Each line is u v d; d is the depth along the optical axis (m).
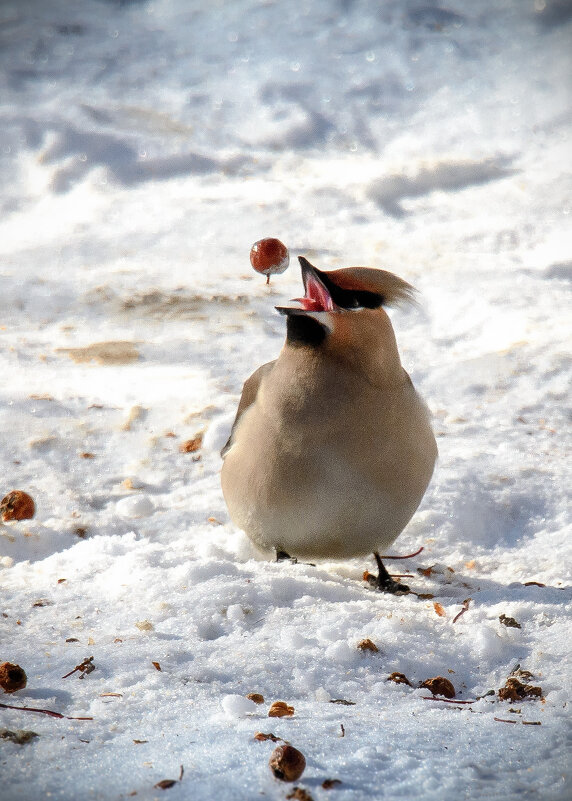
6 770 5.34
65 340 14.20
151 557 8.50
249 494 8.74
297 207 18.80
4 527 9.61
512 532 10.11
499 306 14.79
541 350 13.48
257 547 9.23
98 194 19.41
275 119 22.80
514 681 6.59
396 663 6.95
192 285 15.98
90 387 12.85
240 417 9.38
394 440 8.51
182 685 6.47
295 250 17.17
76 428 11.83
